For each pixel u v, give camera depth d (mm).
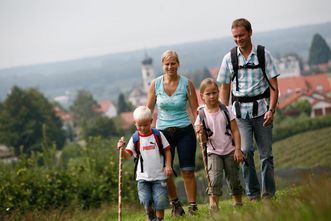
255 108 25500
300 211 15664
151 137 23641
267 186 25828
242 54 25641
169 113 25156
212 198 24188
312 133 145375
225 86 26219
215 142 24250
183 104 25062
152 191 23734
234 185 24453
